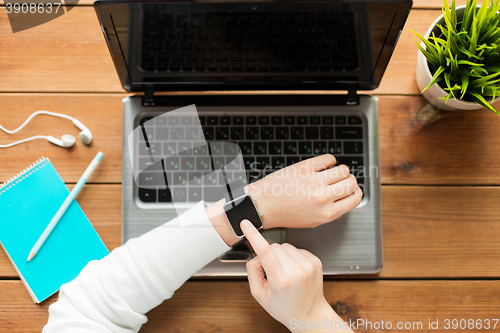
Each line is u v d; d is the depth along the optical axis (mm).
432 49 558
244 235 586
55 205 649
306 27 534
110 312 544
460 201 673
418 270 657
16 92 689
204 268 615
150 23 511
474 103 574
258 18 508
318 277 586
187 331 637
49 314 568
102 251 644
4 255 644
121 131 686
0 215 637
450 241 664
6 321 627
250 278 587
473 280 656
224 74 607
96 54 699
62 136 662
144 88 631
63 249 638
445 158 682
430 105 693
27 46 696
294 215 600
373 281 655
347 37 534
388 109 693
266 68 593
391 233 666
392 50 555
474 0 517
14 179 649
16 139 678
